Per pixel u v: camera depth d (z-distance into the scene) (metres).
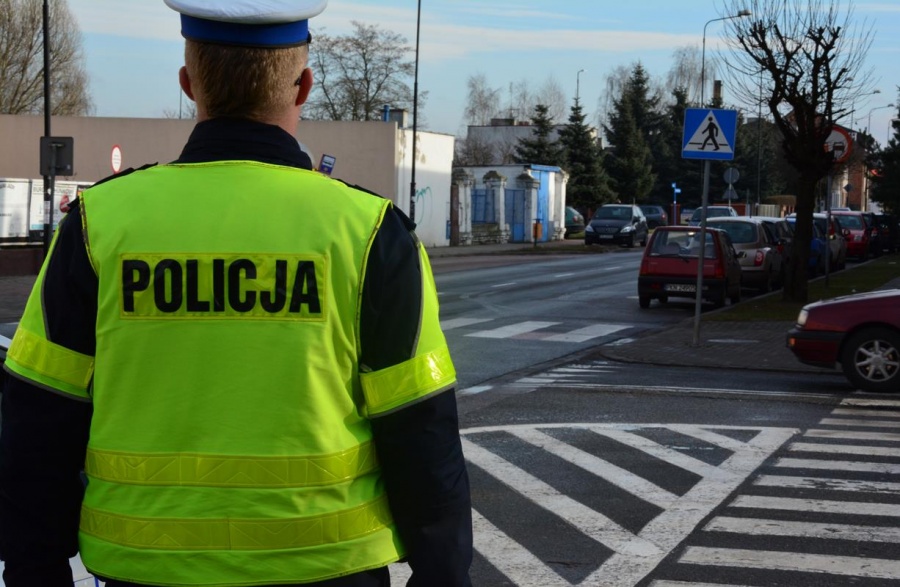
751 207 77.75
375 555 2.00
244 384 1.94
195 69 2.05
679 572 5.51
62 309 2.00
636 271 33.19
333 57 65.25
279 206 2.00
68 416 1.99
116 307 1.96
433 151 47.81
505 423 9.74
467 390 11.80
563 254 45.66
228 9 1.97
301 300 1.96
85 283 1.99
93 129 45.34
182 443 1.94
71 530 2.04
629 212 53.12
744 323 18.33
